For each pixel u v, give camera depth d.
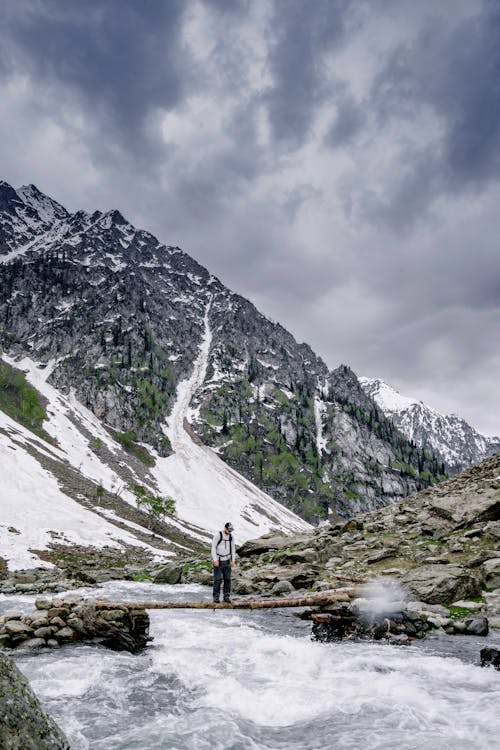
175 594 20.22
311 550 23.30
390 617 11.73
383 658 9.45
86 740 5.68
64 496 113.06
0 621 11.05
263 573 21.42
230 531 16.33
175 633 12.20
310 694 7.48
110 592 21.17
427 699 7.04
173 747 5.50
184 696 7.46
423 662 9.12
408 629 11.40
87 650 10.09
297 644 10.83
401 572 17.45
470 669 8.62
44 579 27.23
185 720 6.40
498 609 13.20
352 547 22.44
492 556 16.81
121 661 9.30
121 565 59.59
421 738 5.61
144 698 7.31
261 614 15.20
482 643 10.79
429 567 16.45
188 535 134.12
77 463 173.50
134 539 92.38
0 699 4.62
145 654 10.05
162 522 135.00
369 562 19.69
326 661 9.38
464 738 5.59
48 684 7.80
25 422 192.75
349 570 19.31
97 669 8.67
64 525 85.06
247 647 10.66
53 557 62.88
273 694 7.51
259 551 28.94
